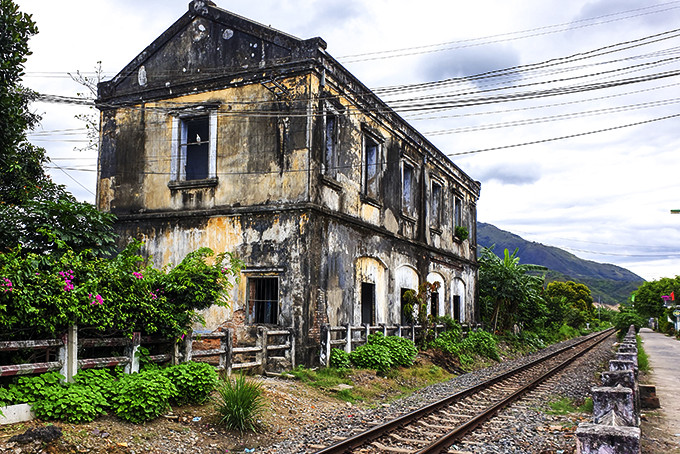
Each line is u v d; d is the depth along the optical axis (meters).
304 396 10.58
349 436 7.96
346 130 16.00
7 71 9.16
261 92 14.69
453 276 25.73
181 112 15.70
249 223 14.37
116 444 6.62
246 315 14.12
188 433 7.49
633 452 3.96
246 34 15.09
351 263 15.91
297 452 7.16
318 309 13.94
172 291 9.44
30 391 6.98
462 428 8.23
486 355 21.80
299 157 13.96
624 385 7.71
